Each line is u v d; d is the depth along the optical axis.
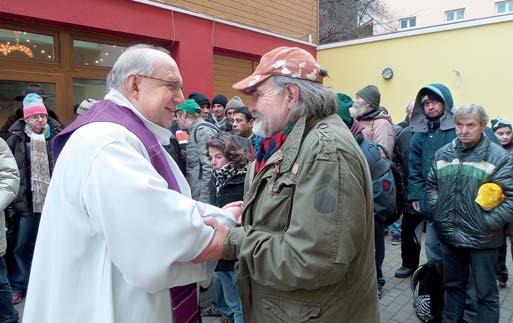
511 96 7.20
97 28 5.29
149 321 1.18
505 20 7.11
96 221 1.10
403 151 3.84
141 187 1.08
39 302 1.21
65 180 1.15
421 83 8.23
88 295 1.15
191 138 3.69
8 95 4.67
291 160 1.22
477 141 2.39
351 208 1.13
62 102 5.14
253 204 1.33
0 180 2.65
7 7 4.45
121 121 1.23
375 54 8.77
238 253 1.23
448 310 2.59
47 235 1.21
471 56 7.57
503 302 3.31
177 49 6.33
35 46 4.89
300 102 1.28
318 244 1.09
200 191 3.57
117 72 1.30
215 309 3.08
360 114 3.96
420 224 3.83
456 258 2.52
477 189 2.34
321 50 9.53
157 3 5.91
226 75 7.42
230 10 7.13
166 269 1.10
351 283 1.24
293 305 1.21
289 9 8.55
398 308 3.20
